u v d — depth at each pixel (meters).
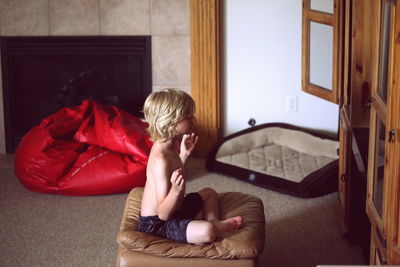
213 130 4.68
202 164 4.57
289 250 3.25
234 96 4.71
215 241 2.57
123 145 3.98
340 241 3.35
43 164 3.99
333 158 4.29
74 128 4.21
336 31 3.25
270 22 4.55
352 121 3.37
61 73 4.84
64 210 3.78
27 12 4.71
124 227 2.74
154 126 2.57
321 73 3.59
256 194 3.99
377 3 2.26
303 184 3.86
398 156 1.96
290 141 4.53
